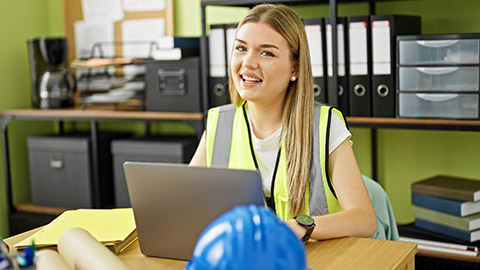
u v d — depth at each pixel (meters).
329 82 2.54
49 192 3.26
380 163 2.84
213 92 2.76
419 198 2.49
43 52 3.23
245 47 1.55
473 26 2.56
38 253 1.13
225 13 3.09
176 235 1.25
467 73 2.28
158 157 2.95
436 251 2.37
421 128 2.36
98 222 1.45
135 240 1.42
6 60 3.33
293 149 1.58
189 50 2.90
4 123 3.24
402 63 2.39
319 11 2.83
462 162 2.65
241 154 1.66
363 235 1.44
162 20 3.24
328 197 1.57
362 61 2.47
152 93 2.96
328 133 1.58
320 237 1.35
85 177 3.15
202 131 2.80
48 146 3.22
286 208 1.59
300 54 1.57
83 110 3.17
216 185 1.16
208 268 0.80
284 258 0.80
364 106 2.50
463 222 2.35
